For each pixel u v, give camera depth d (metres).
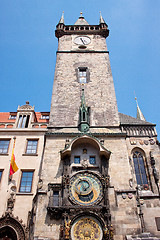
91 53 42.06
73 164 25.33
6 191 25.84
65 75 37.81
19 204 24.94
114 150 26.97
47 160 26.00
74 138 25.89
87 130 28.94
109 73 38.34
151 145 28.75
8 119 35.91
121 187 24.09
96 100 34.12
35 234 20.94
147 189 25.73
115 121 31.59
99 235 20.41
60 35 46.66
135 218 22.03
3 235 23.16
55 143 27.42
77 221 21.06
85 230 20.59
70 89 35.56
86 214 21.33
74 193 22.92
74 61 40.38
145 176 26.81
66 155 25.30
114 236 21.03
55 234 20.92
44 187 24.02
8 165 27.86
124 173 25.14
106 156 25.45
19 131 30.88
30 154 28.72
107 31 46.91
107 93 35.09
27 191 26.08
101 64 39.91
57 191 23.48
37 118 36.94
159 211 23.69
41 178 24.62
